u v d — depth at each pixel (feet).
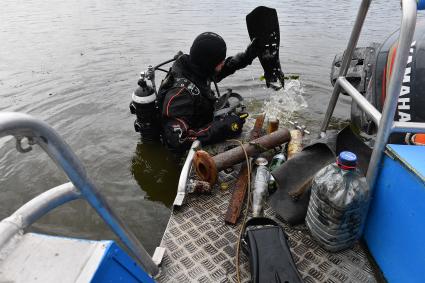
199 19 27.58
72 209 9.17
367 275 5.24
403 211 4.45
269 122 9.09
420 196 4.06
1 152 11.39
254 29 9.32
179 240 6.00
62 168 3.21
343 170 5.11
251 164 7.81
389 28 22.79
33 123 2.68
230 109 10.08
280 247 5.28
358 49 9.58
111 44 21.85
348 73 9.11
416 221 4.18
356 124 8.61
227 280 5.24
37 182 9.98
